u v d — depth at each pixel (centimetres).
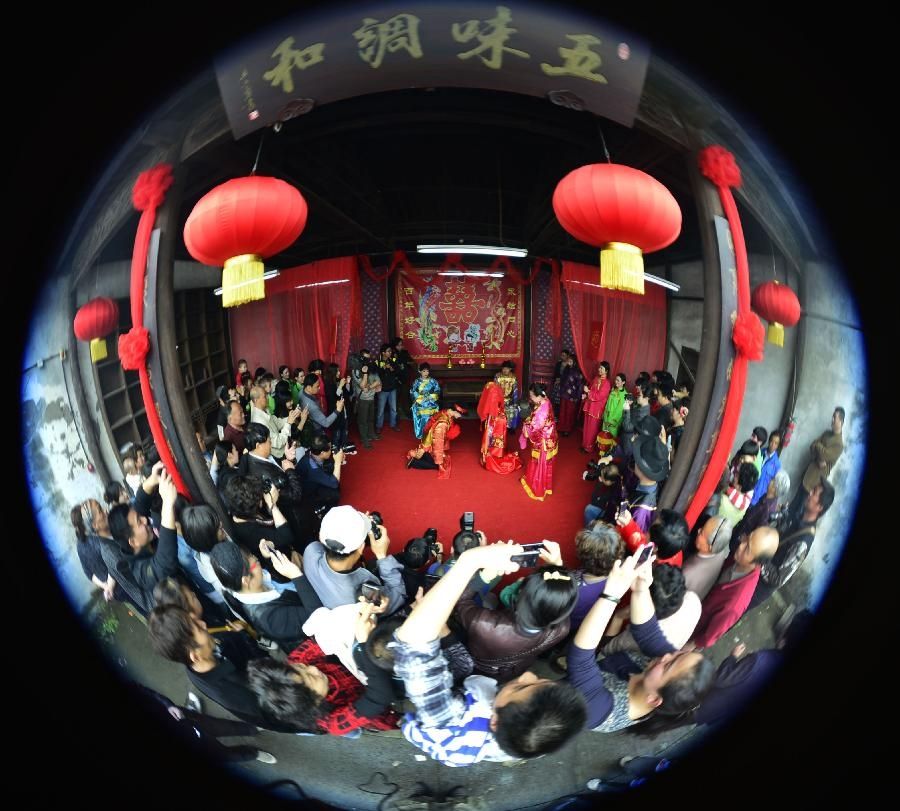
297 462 434
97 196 238
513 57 218
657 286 517
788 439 251
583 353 655
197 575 253
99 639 265
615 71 223
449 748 214
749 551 253
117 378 254
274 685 225
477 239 481
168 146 236
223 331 543
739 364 246
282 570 249
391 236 499
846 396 252
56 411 254
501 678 206
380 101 282
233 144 269
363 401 636
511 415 695
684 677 225
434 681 199
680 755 255
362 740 238
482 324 816
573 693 201
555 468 600
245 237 242
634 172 234
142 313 248
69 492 258
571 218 243
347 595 238
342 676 225
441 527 493
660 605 217
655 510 273
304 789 252
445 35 212
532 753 207
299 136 294
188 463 263
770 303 243
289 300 623
